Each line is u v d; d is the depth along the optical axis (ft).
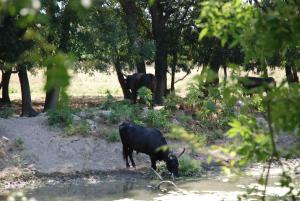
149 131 55.83
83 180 53.72
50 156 59.52
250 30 9.59
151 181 52.54
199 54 91.86
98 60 86.43
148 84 90.74
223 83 10.42
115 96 122.11
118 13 88.74
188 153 63.10
